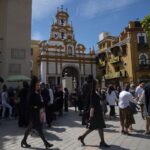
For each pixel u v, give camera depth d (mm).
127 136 8984
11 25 20438
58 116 15828
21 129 10680
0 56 20203
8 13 20438
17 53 20391
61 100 15750
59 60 50219
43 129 10656
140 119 13461
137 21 42875
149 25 19703
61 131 10141
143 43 42094
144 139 8430
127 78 42844
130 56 41938
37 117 7262
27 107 7375
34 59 50250
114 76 45719
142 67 41375
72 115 16484
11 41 20297
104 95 14305
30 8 21453
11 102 15344
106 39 51344
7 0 20562
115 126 11281
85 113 7953
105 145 7344
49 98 11312
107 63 49969
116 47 46031
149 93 8922
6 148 7250
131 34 42469
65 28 53406
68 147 7332
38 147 7355
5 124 12227
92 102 7320
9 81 18891
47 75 48562
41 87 11375
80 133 9664
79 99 16016
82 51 53031
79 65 52156
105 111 14398
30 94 7309
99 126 7293
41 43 50844
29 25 21188
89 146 7445
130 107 9414
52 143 7891
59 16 53625
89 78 7934
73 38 53438
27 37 20953
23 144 7582
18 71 20250
